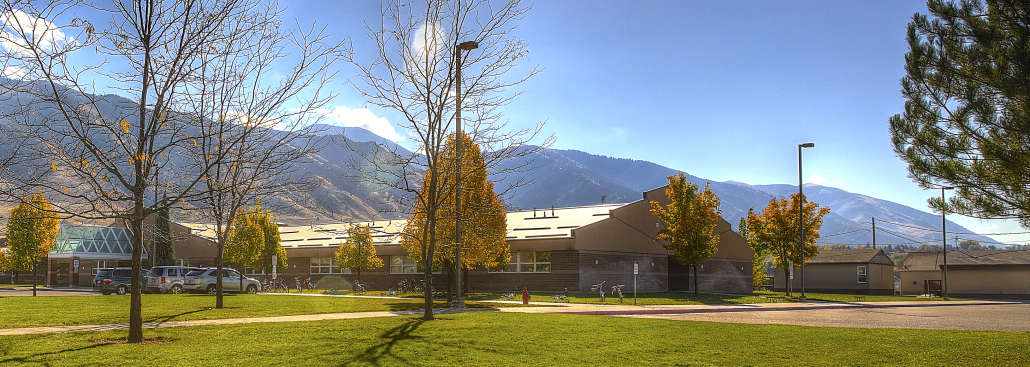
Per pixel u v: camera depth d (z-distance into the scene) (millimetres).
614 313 24781
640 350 13383
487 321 18125
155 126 12406
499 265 40438
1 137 11547
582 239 38688
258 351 12281
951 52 13781
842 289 66562
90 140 11945
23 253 31500
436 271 43188
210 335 14516
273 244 47188
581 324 17797
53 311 20031
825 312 29453
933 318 26484
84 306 22312
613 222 41844
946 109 14211
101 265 58031
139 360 11078
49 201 12625
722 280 50656
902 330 17984
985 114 13180
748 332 16797
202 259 54094
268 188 14094
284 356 11859
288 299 28578
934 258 68750
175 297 28844
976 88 13523
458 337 14625
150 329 15484
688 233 39562
